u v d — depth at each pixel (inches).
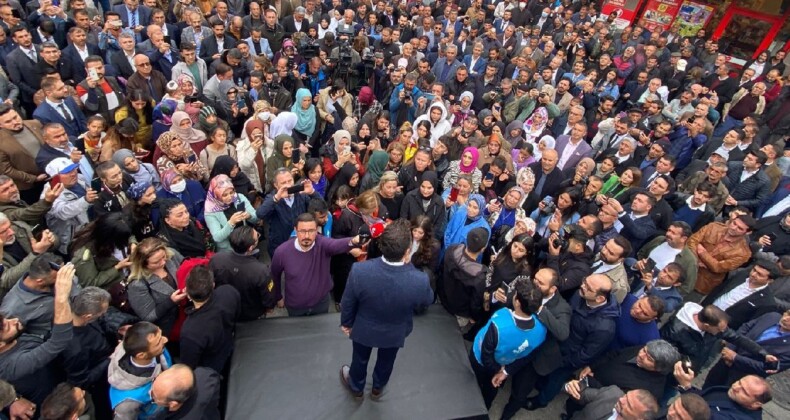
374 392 118.7
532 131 265.9
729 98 369.1
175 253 137.8
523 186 195.2
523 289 117.2
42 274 107.8
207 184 184.7
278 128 208.4
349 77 292.7
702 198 198.5
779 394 177.3
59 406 87.7
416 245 156.7
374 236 147.6
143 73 221.6
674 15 522.3
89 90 204.1
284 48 273.6
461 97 268.4
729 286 176.6
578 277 151.9
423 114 267.7
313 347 131.2
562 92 304.7
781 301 169.6
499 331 121.3
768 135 323.6
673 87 368.2
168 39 284.8
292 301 145.6
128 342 94.5
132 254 121.3
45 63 221.5
